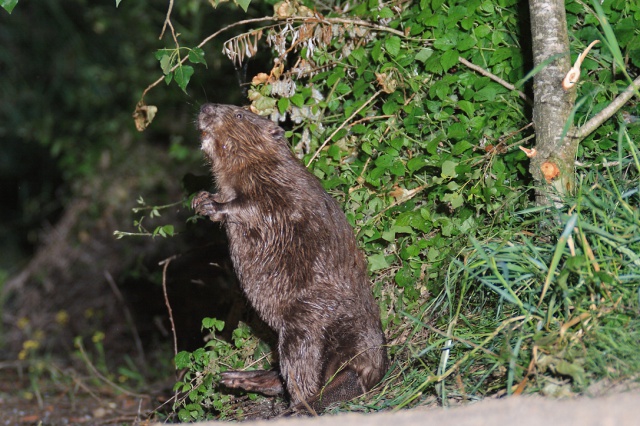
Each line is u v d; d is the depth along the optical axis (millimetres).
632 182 8891
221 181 9484
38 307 20641
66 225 21578
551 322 7727
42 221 25969
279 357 9062
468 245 9172
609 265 7809
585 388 6879
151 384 15773
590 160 9398
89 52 24516
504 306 8555
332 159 10320
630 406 5723
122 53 23141
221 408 9680
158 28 22516
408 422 6199
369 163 10227
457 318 8422
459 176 9328
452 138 9781
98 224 20953
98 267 20375
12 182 27828
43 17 25156
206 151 9523
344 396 8617
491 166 9438
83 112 24125
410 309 9430
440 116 9820
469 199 9250
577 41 9680
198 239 15898
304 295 8867
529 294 8211
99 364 17250
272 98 10609
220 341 10336
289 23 10539
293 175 9188
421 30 10125
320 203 9117
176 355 10094
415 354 8086
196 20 18109
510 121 9734
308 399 8570
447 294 8586
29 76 25469
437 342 8008
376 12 10445
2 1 9227
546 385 7168
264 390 9422
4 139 26625
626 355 7086
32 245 26438
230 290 12266
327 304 8820
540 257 8188
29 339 19781
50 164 26500
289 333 8922
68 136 24312
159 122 21844
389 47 10070
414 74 10180
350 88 10703
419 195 9938
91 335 19359
